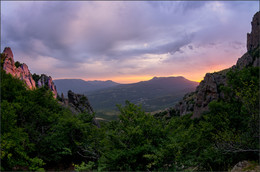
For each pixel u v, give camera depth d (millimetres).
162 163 8688
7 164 13727
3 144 12297
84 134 19125
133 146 9531
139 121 10188
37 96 22797
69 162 20844
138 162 9414
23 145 15312
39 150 17844
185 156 9414
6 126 13664
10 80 23031
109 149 10453
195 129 14891
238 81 13141
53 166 19656
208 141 14031
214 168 11148
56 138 18188
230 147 11781
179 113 86125
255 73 14672
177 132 10734
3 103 14844
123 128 10297
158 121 11086
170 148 8250
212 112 15039
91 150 17078
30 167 13891
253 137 11047
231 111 13633
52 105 24906
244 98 11125
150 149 9273
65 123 18562
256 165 9117
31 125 18781
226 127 12648
